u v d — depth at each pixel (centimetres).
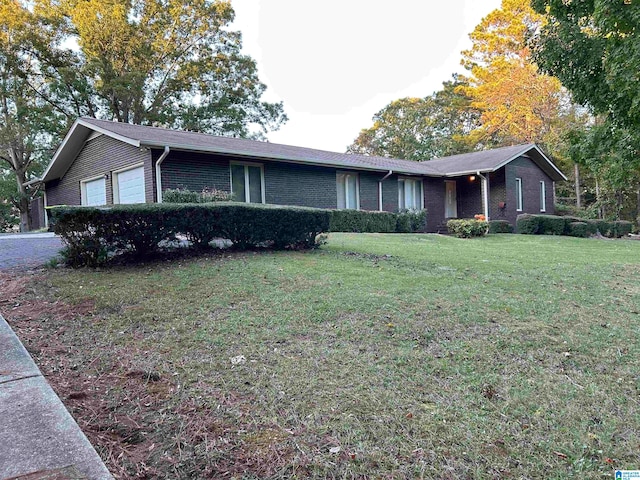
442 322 369
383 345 317
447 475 173
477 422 215
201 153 1081
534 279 562
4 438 165
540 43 591
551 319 389
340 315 379
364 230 1323
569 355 310
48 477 140
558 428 212
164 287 454
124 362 280
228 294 432
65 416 185
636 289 530
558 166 2205
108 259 555
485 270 614
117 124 1238
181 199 990
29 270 550
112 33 2130
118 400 227
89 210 527
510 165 1689
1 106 2131
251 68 2686
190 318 367
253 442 192
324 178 1376
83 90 2148
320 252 698
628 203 2117
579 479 174
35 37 2067
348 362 286
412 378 265
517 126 2530
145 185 1045
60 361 279
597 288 526
